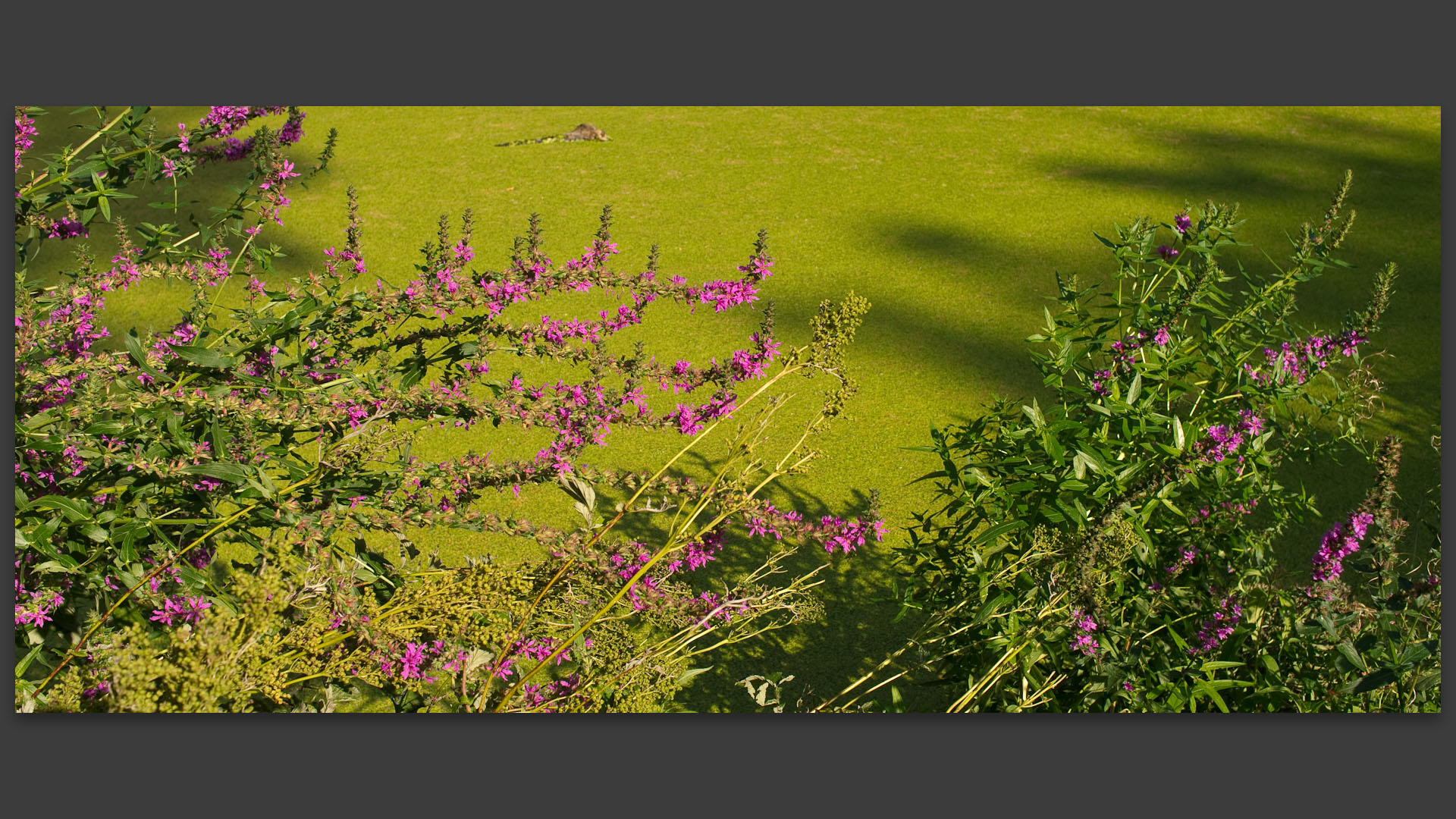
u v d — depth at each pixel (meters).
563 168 10.02
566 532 4.63
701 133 10.99
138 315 6.84
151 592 2.30
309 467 2.62
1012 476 3.00
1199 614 2.96
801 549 4.55
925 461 5.27
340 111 11.77
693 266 7.76
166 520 2.36
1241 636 2.84
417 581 2.42
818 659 3.96
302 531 2.31
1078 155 10.26
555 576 2.54
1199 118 11.38
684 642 2.76
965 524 3.75
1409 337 6.43
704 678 3.83
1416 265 7.59
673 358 6.35
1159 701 2.90
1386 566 2.81
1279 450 3.07
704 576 4.38
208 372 2.58
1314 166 9.89
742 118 11.47
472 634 2.34
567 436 2.66
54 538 2.40
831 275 7.62
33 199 2.71
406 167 10.04
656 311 7.02
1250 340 3.21
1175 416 2.75
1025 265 7.80
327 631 2.13
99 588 2.38
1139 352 3.11
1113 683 2.84
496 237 8.37
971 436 3.15
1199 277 3.04
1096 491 2.68
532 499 4.97
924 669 3.86
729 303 2.72
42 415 2.31
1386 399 5.66
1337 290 7.12
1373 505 2.76
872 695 3.77
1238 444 2.78
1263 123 11.20
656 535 4.62
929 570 3.40
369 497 2.56
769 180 9.64
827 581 4.37
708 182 9.63
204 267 2.83
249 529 2.52
